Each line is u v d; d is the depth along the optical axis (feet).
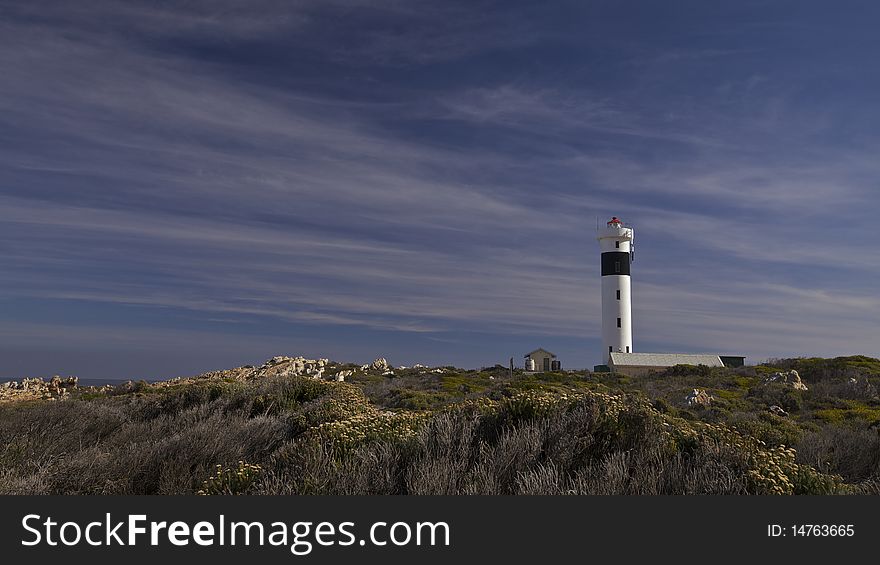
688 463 24.56
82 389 123.75
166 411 58.34
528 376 139.33
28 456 35.88
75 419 47.44
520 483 21.61
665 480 22.45
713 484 21.63
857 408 81.25
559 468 23.68
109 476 29.14
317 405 48.55
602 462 24.32
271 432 39.78
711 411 69.67
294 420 42.45
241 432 38.83
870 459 38.50
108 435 46.62
